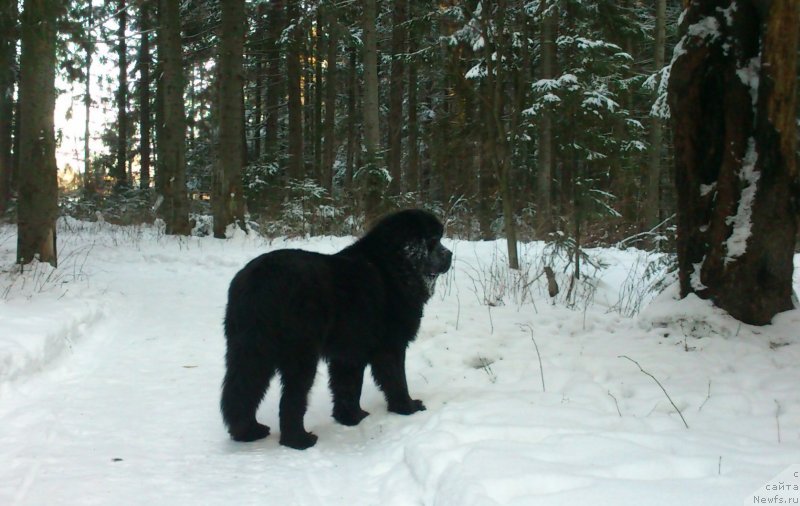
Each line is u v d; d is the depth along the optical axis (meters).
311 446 4.45
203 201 27.28
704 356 5.86
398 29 20.94
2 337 5.91
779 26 6.01
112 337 7.54
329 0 19.09
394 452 4.16
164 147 18.94
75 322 7.20
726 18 6.37
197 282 11.27
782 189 6.21
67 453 4.16
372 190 14.66
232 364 4.31
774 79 6.07
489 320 7.68
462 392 5.41
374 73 14.65
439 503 3.21
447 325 7.48
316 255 4.65
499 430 4.05
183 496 3.57
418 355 6.61
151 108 28.48
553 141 15.10
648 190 18.28
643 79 18.34
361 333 4.70
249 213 19.22
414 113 23.39
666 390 5.07
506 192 10.18
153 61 26.72
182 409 5.17
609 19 16.78
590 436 3.83
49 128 10.12
